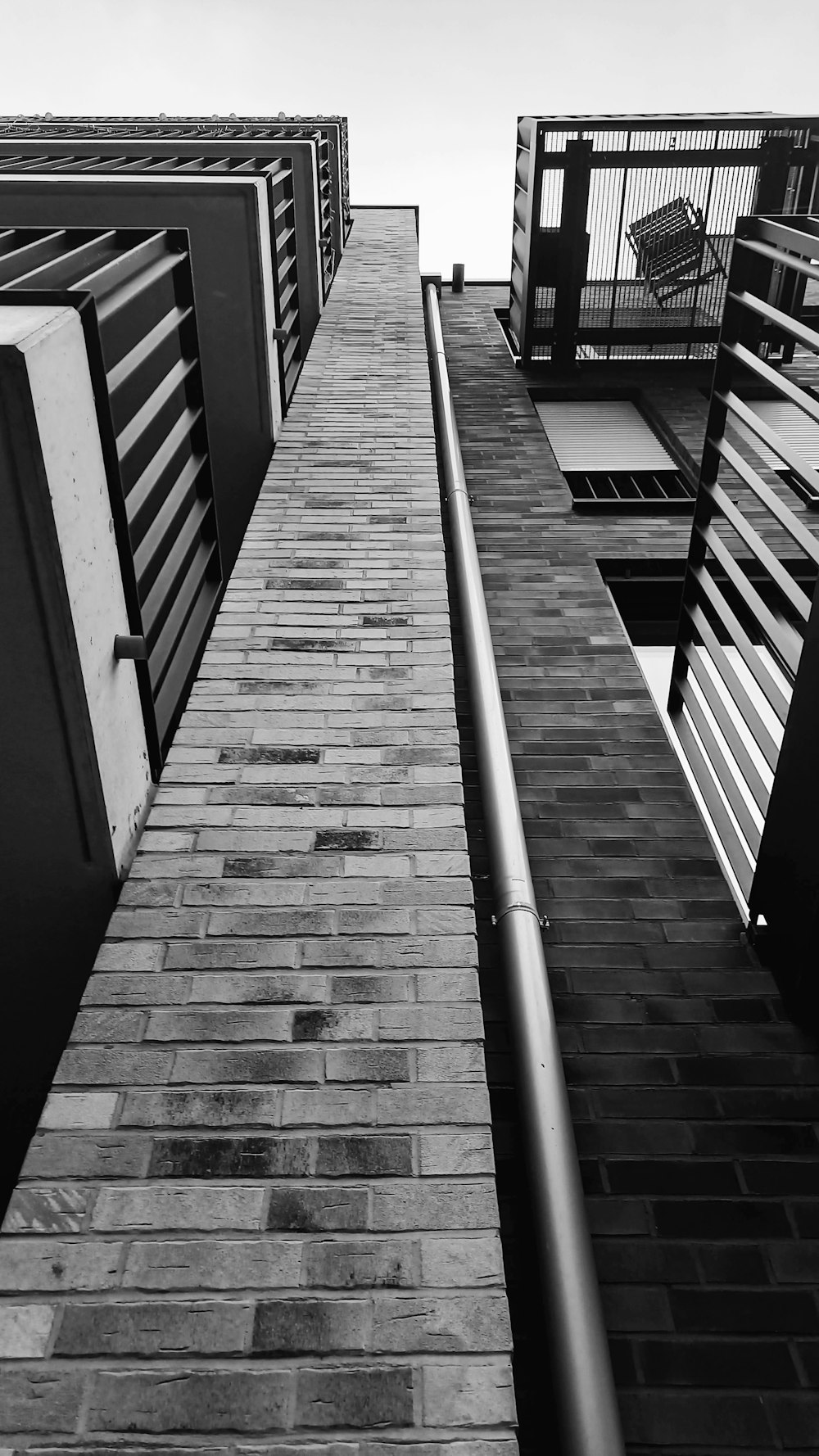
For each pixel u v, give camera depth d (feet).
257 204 15.43
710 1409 7.46
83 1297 5.04
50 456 6.25
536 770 14.10
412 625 10.51
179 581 10.79
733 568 12.73
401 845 7.75
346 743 8.82
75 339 6.61
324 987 6.64
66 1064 6.15
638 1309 8.04
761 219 11.74
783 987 10.57
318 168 25.02
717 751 13.69
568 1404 6.68
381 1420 4.61
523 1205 8.77
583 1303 7.14
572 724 15.05
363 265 30.42
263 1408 4.66
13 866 7.54
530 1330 7.98
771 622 11.43
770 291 29.19
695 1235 8.52
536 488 23.35
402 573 11.44
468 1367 4.78
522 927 10.07
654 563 20.02
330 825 7.93
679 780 13.87
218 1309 4.99
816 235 10.57
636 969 10.98
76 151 25.77
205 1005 6.52
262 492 13.48
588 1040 10.20
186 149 24.71
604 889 12.04
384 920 7.12
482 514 22.08
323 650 10.09
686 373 30.58
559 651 16.89
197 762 8.55
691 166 28.78
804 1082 9.77
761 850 10.71
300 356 20.81
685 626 14.93
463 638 15.40
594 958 11.12
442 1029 6.36
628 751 14.46
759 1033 10.25
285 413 16.75
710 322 30.48
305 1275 5.11
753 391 28.86
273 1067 6.13
